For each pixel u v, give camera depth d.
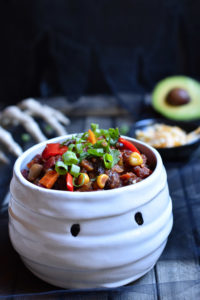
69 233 0.31
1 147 0.57
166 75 0.80
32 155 0.38
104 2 0.72
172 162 0.53
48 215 0.31
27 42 0.75
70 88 0.78
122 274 0.33
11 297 0.35
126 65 0.77
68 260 0.31
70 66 0.77
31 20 0.73
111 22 0.74
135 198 0.31
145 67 0.78
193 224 0.43
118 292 0.34
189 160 0.53
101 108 0.69
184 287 0.36
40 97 0.80
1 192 0.48
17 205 0.33
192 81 0.70
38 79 0.79
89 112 0.68
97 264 0.31
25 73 0.78
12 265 0.39
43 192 0.30
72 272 0.32
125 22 0.74
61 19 0.73
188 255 0.40
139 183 0.31
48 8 0.72
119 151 0.36
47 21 0.73
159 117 0.66
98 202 0.30
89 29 0.74
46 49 0.76
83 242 0.31
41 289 0.36
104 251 0.31
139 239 0.32
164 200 0.34
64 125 0.64
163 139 0.52
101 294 0.34
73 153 0.33
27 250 0.33
